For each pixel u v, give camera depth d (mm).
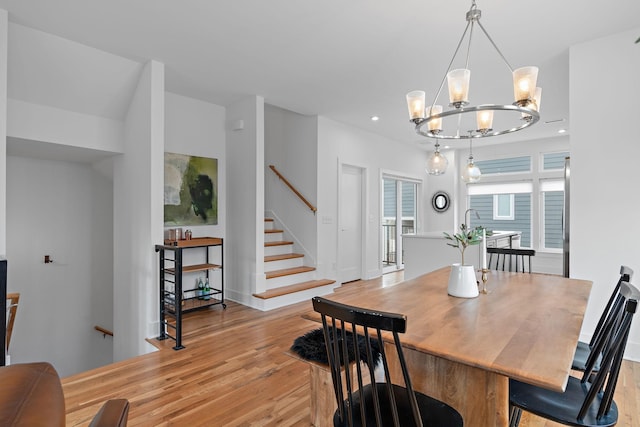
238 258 4504
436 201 7699
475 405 1467
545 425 1938
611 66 2775
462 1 2326
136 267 3494
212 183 4535
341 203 5484
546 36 2783
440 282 2363
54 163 4371
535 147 6641
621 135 2742
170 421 1944
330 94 4172
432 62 3283
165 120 4105
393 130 5992
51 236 4359
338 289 5270
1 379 685
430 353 1242
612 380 1266
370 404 1341
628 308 1253
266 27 2682
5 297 2186
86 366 4645
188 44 2961
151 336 3256
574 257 2928
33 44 2791
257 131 4254
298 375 2492
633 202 2697
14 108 3074
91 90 3312
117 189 3875
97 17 2551
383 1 2338
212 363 2684
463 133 6102
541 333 1383
